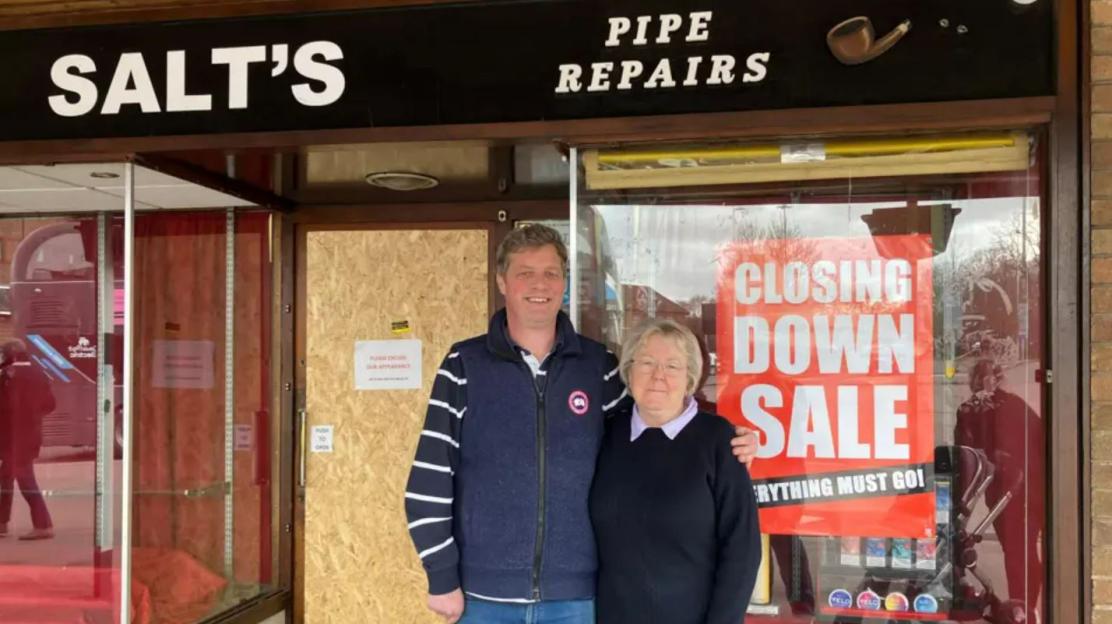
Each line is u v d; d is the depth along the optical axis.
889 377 2.80
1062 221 2.56
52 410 4.02
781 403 2.86
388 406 4.15
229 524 4.20
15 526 4.01
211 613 3.86
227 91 2.93
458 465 2.50
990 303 2.73
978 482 2.73
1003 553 2.69
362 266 4.16
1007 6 2.57
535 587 2.41
